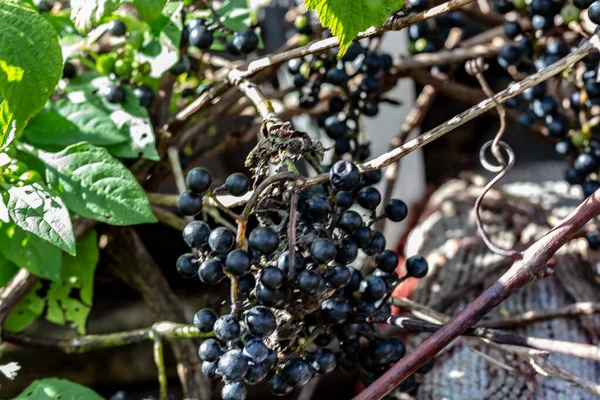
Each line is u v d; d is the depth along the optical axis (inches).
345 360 21.2
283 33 34.7
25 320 24.4
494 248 19.9
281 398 28.1
